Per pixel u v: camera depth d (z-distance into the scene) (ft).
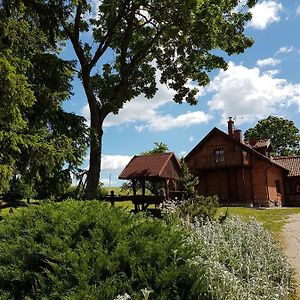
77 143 51.34
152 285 14.23
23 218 18.10
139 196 62.03
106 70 71.82
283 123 260.21
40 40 47.06
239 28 66.69
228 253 23.77
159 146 122.21
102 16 68.54
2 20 37.76
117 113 68.13
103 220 16.72
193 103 72.33
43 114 45.44
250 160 123.34
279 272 24.32
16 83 33.30
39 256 15.51
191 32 62.08
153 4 63.16
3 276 15.17
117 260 14.71
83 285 13.88
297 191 138.00
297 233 46.50
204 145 127.13
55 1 49.42
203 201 39.91
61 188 50.26
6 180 35.47
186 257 15.76
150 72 73.51
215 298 15.79
